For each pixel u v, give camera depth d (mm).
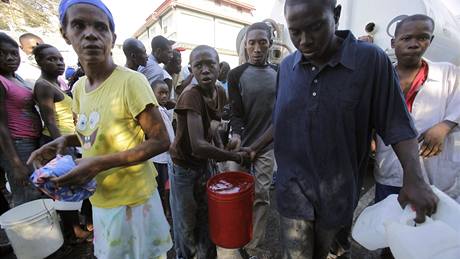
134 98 1150
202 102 1658
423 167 1719
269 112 2104
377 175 1874
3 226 1973
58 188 1001
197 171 1768
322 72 1101
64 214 2418
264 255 2217
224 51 18000
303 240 1282
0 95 2023
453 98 1619
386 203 1088
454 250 804
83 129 1246
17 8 11680
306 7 949
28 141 2248
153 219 1337
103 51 1126
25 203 2195
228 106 2504
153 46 4121
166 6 16500
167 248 1423
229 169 2348
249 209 1724
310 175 1215
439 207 908
